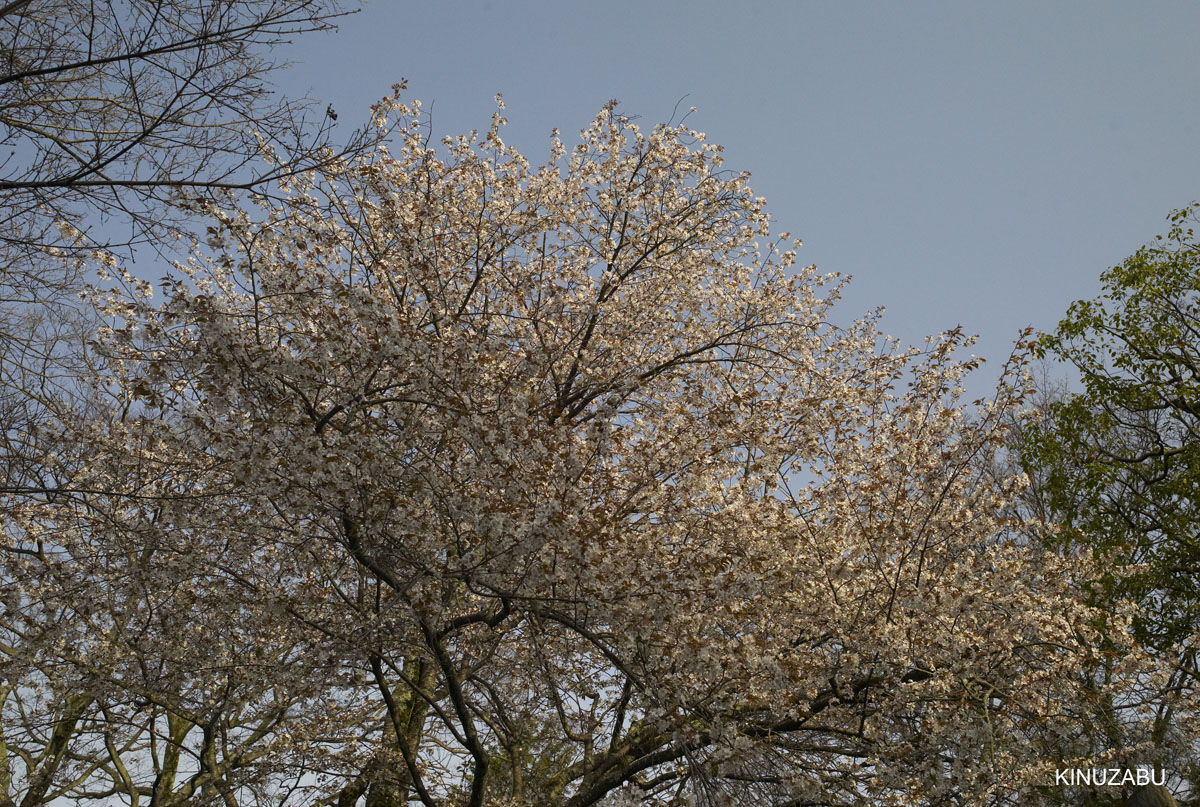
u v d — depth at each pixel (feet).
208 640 27.99
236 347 21.07
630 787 22.06
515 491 22.76
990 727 22.86
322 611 26.73
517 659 30.48
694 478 25.62
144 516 25.14
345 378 24.75
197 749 33.32
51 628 25.54
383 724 34.42
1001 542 29.73
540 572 22.35
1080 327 53.98
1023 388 28.40
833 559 27.20
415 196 32.89
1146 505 49.11
